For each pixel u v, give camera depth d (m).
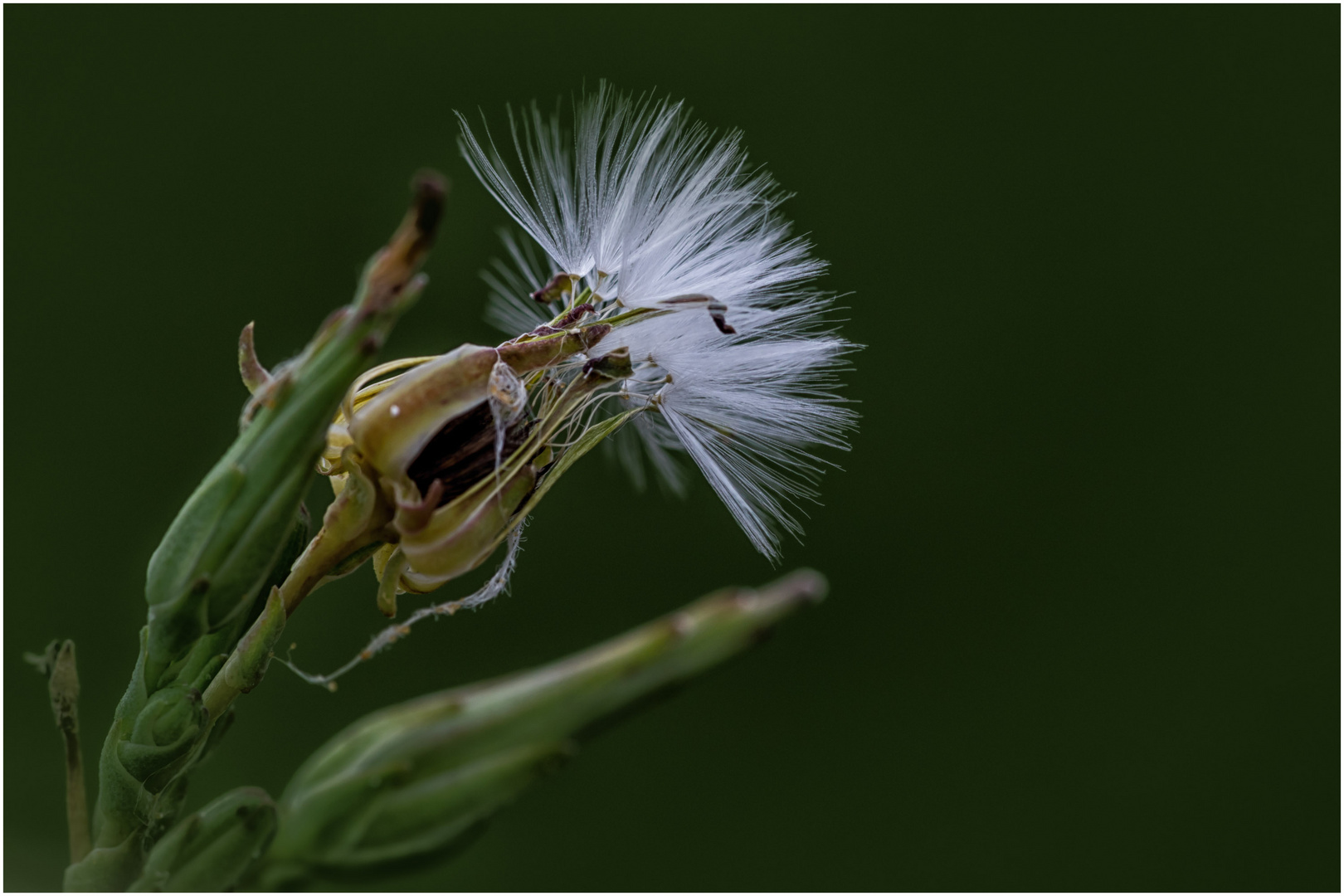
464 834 0.08
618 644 0.08
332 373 0.08
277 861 0.08
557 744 0.08
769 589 0.08
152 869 0.08
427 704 0.08
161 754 0.08
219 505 0.08
